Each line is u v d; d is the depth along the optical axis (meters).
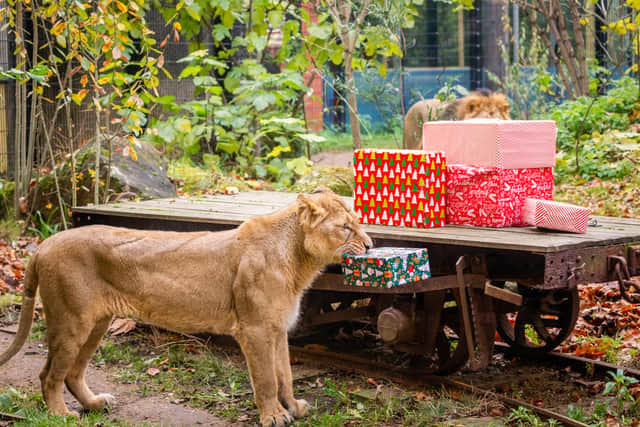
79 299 5.16
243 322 5.14
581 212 5.52
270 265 5.16
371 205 6.09
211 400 5.70
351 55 12.34
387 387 5.88
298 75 12.64
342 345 6.99
